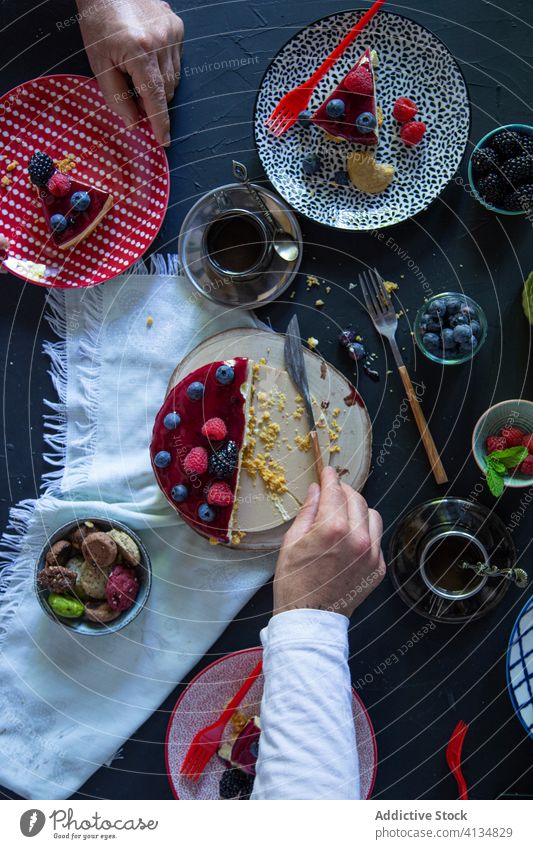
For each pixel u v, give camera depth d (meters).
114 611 0.97
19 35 1.05
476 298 1.02
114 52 0.96
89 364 1.03
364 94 0.96
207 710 0.98
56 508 1.01
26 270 1.01
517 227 1.02
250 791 0.97
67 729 1.01
